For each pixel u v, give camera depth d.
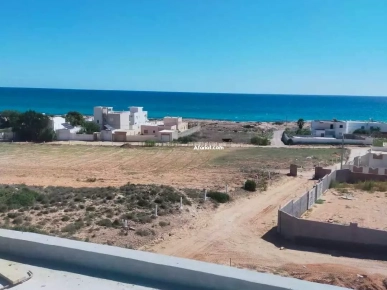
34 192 30.67
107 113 87.31
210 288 5.96
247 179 40.72
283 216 23.58
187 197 31.28
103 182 39.97
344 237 21.83
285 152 61.81
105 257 6.62
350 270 18.80
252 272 6.02
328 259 20.44
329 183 37.31
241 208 30.11
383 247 21.09
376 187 36.84
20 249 7.19
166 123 91.25
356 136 75.81
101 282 6.32
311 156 56.72
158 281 6.30
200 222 26.30
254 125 120.00
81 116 92.50
